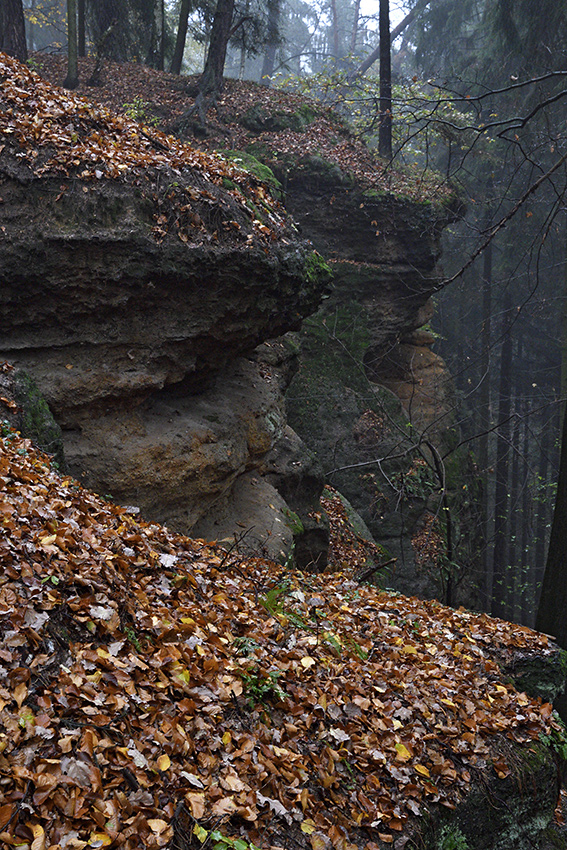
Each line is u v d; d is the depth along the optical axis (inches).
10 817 95.7
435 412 693.9
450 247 938.1
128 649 139.6
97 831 102.0
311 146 614.9
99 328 270.5
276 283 310.0
